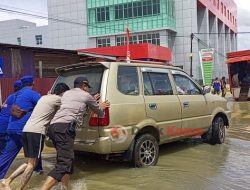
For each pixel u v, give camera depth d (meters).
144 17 51.03
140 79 7.02
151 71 7.34
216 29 68.62
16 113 5.98
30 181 6.17
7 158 6.00
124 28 52.16
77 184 5.98
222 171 6.72
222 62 75.06
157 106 7.14
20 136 5.95
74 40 56.66
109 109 6.26
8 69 15.62
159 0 49.84
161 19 50.00
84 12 55.56
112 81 6.48
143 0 50.88
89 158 7.73
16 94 6.20
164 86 7.55
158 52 42.28
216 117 9.12
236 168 6.94
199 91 8.63
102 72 6.57
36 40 72.38
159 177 6.32
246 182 6.07
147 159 6.94
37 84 16.66
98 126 6.23
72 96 5.61
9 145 6.04
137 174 6.48
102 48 41.69
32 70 16.66
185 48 53.75
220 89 31.19
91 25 54.91
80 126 6.44
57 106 5.81
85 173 6.62
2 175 5.96
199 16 60.94
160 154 8.08
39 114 5.70
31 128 5.61
